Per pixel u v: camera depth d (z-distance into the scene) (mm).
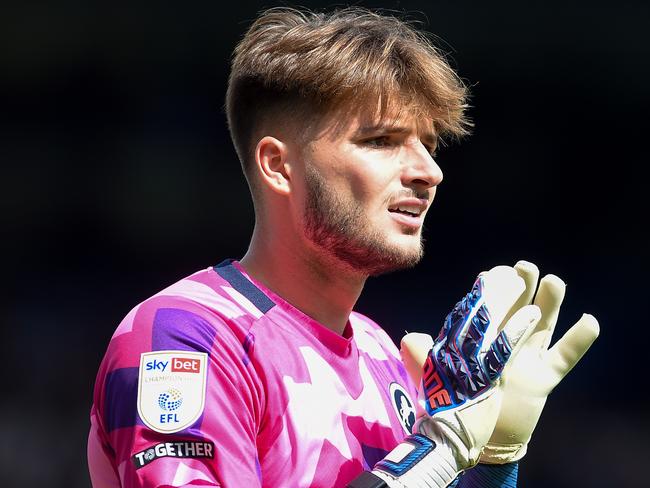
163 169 35188
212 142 35094
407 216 5918
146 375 5398
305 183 5898
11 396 31547
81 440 30312
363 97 5758
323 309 6160
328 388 5879
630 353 34656
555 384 6285
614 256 36344
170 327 5527
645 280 35969
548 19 33719
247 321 5793
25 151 34969
